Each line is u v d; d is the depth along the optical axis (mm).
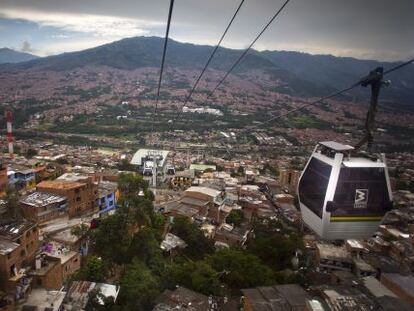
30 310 25672
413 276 38125
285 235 51031
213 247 47594
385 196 11664
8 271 27391
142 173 86938
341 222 11664
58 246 35281
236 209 59688
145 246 37719
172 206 57219
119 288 30047
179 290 32156
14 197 40562
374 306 29547
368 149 11867
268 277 36969
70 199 44406
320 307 26156
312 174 12953
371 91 10812
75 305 27031
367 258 43625
